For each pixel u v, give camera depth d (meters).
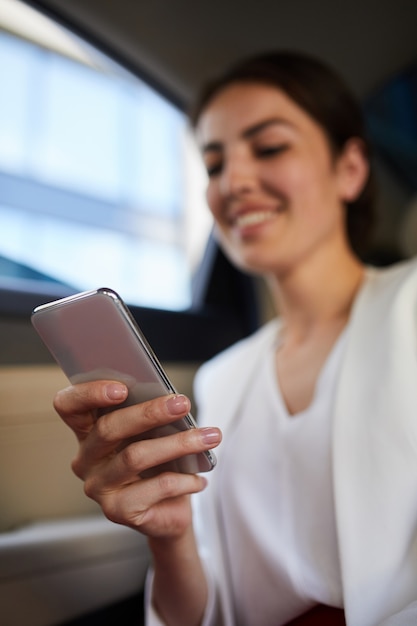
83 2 1.12
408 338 0.66
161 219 1.69
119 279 1.50
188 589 0.67
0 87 1.43
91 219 1.51
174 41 1.25
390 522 0.57
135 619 0.96
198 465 0.52
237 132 0.93
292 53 0.98
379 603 0.54
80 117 1.58
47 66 1.50
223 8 1.17
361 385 0.66
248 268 0.94
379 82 1.44
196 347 1.53
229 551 0.76
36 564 0.81
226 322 1.68
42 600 0.81
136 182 1.66
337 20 1.23
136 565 0.95
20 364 1.05
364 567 0.56
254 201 0.89
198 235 1.74
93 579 0.88
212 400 0.92
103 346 0.48
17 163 1.42
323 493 0.66
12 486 0.94
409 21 1.24
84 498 1.04
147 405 0.47
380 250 1.79
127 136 1.67
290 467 0.70
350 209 1.04
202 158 1.05
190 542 0.66
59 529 0.90
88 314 0.47
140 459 0.48
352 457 0.61
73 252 1.43
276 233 0.89
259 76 0.93
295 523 0.67
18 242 1.31
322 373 0.74
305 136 0.91
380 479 0.59
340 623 0.62
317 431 0.69
